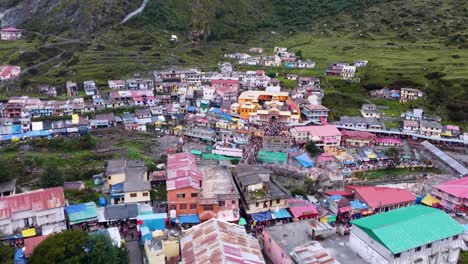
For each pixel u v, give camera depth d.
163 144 137.50
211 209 84.50
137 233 81.19
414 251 69.81
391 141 146.25
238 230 74.62
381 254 68.88
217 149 129.00
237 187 94.69
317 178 108.88
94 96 168.25
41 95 179.75
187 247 68.62
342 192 101.44
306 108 164.62
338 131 144.12
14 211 76.75
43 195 80.94
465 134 152.88
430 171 129.38
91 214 82.56
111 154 129.00
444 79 197.25
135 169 102.88
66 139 136.50
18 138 136.12
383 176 122.88
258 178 91.19
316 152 136.88
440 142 150.88
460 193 96.62
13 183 97.44
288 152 129.75
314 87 194.00
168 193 83.56
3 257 65.00
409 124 158.75
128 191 90.50
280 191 91.56
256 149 134.12
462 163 131.38
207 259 62.62
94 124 149.25
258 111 158.75
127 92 173.75
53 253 61.53
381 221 74.38
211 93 176.75
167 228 82.56
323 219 88.38
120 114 162.62
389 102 188.75
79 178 110.88
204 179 94.25
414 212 78.69
